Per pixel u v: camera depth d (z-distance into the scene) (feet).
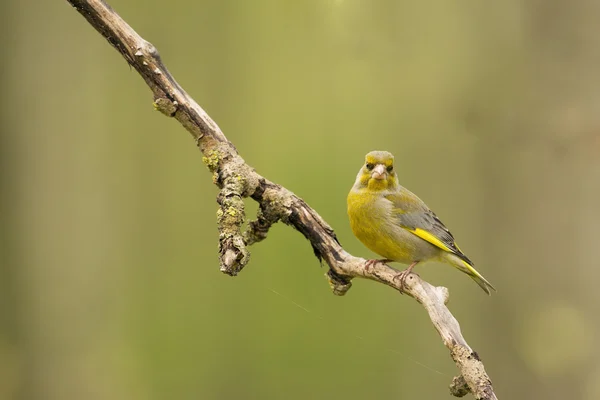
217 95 40.40
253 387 37.47
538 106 37.63
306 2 39.37
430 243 28.02
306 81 39.70
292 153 39.29
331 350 37.45
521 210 37.78
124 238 39.27
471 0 38.37
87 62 39.50
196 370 37.81
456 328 20.39
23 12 38.81
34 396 37.47
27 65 38.88
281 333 37.70
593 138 36.65
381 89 39.24
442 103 38.96
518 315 37.17
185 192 39.60
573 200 37.04
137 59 23.18
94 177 39.42
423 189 38.88
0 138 38.45
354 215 28.55
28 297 38.29
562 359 36.52
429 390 37.06
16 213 38.58
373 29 39.11
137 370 37.81
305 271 37.81
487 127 38.34
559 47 37.55
